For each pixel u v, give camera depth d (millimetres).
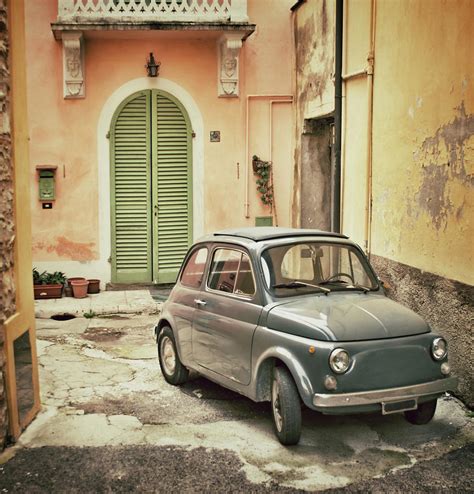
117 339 9125
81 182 12219
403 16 7492
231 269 6301
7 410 5488
